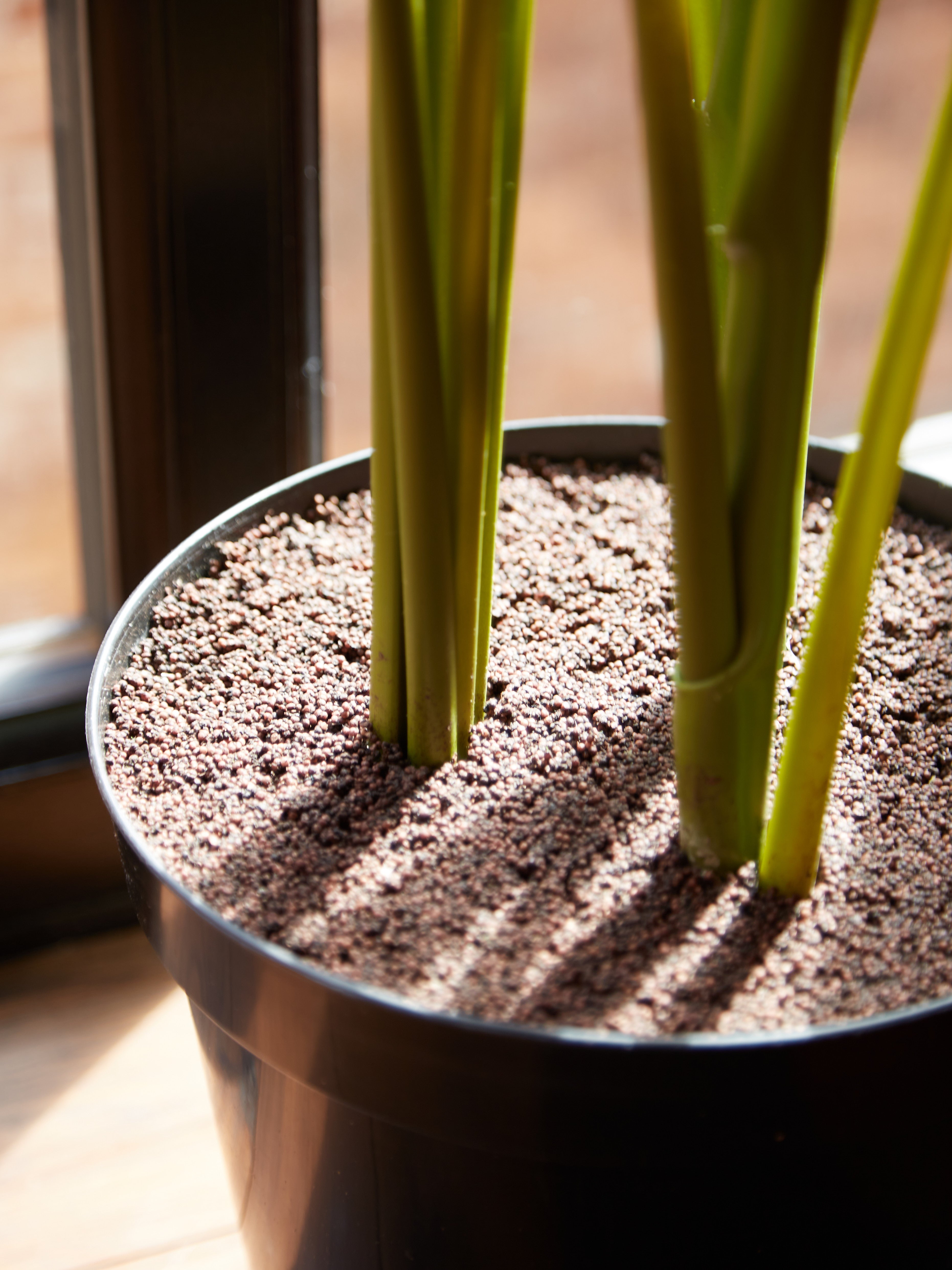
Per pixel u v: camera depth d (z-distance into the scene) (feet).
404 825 2.11
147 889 2.02
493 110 1.95
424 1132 1.94
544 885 2.06
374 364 2.04
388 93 1.90
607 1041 1.87
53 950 3.08
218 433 2.85
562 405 4.47
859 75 1.93
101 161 2.66
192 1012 2.18
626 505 2.50
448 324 2.02
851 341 4.64
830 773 2.01
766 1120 1.90
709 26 2.03
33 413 3.49
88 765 2.97
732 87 2.02
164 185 2.67
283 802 2.13
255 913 2.03
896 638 2.34
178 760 2.17
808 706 1.99
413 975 1.98
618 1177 1.96
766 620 1.99
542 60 4.50
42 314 3.40
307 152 2.74
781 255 1.90
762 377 1.94
